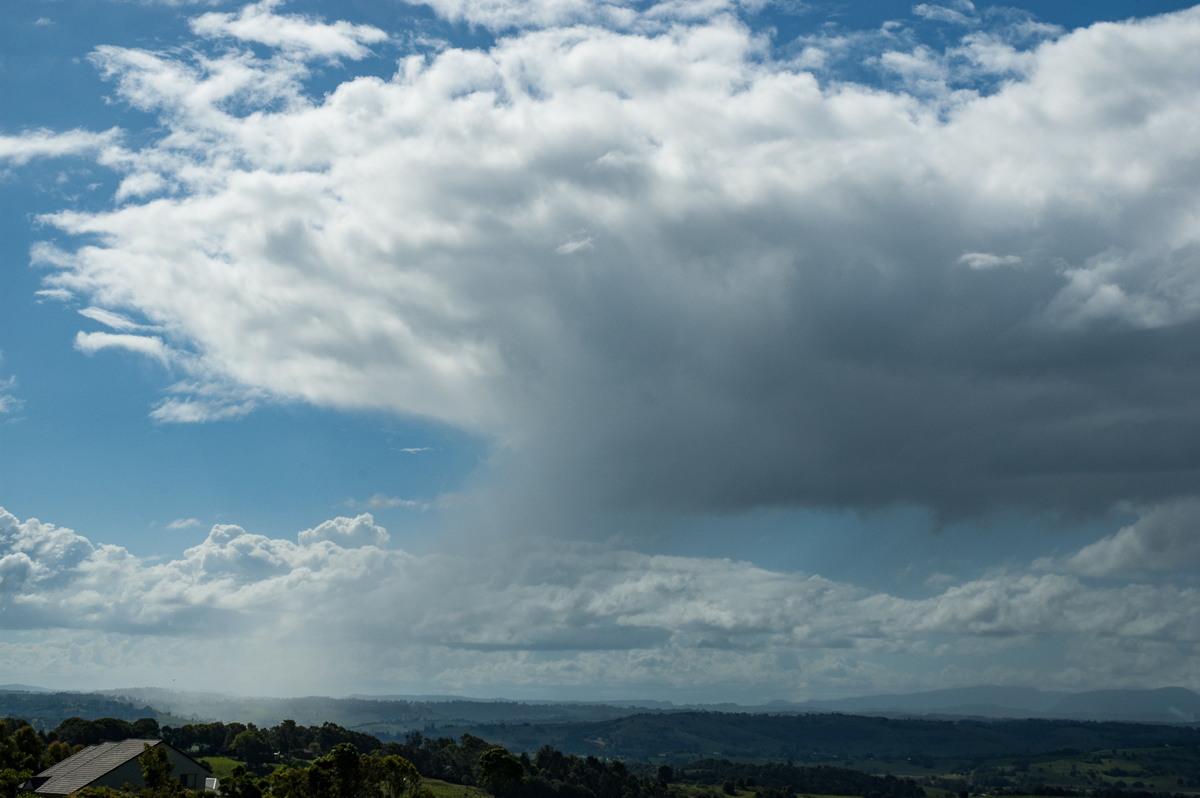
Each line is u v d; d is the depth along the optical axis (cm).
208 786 14650
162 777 12125
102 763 13688
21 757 15000
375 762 13800
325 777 13075
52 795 13012
